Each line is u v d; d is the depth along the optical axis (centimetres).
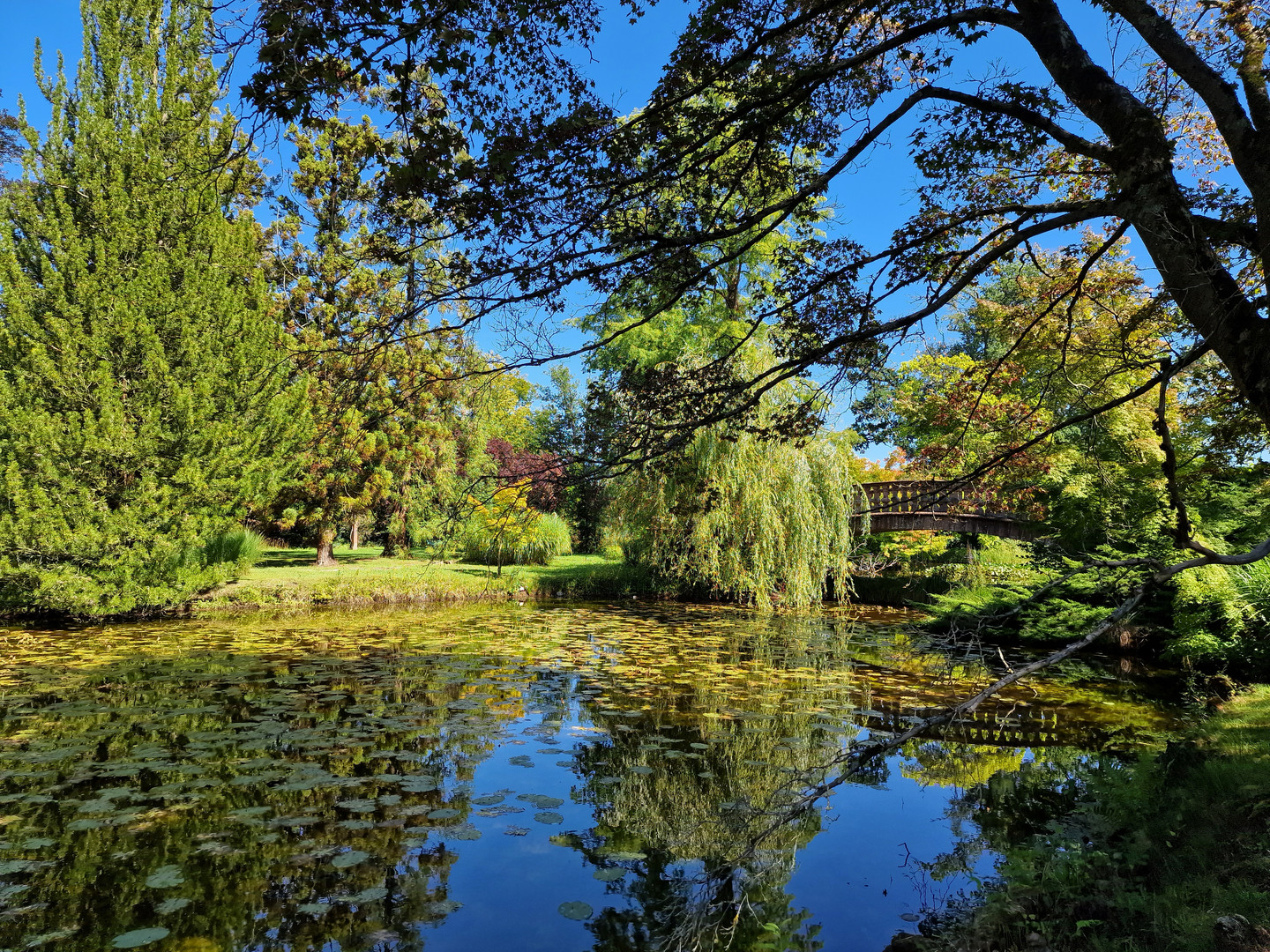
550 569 1841
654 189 299
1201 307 237
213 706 572
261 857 320
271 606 1273
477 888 300
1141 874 300
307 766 435
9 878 295
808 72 282
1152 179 244
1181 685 754
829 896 305
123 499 1058
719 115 299
